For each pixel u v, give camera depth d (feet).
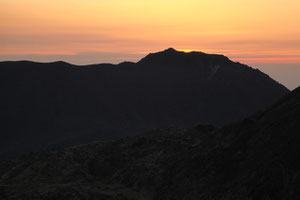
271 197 148.25
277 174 153.89
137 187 208.23
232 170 178.29
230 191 163.12
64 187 199.00
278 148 168.14
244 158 181.27
